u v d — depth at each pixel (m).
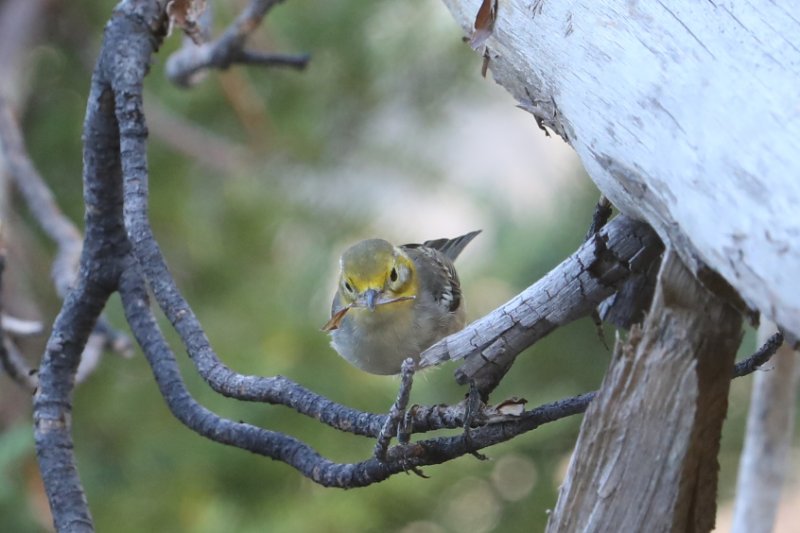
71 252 10.15
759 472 8.15
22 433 10.47
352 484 5.41
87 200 7.08
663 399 4.55
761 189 3.92
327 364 13.67
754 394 8.12
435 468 13.70
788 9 4.36
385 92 15.05
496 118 17.78
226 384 5.84
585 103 5.03
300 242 14.87
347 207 14.84
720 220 4.02
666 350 4.54
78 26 14.41
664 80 4.61
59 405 6.98
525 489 13.96
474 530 13.77
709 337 4.51
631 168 4.63
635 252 5.00
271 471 13.40
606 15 5.12
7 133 10.73
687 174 4.24
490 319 5.14
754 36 4.37
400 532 13.86
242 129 14.96
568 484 4.75
